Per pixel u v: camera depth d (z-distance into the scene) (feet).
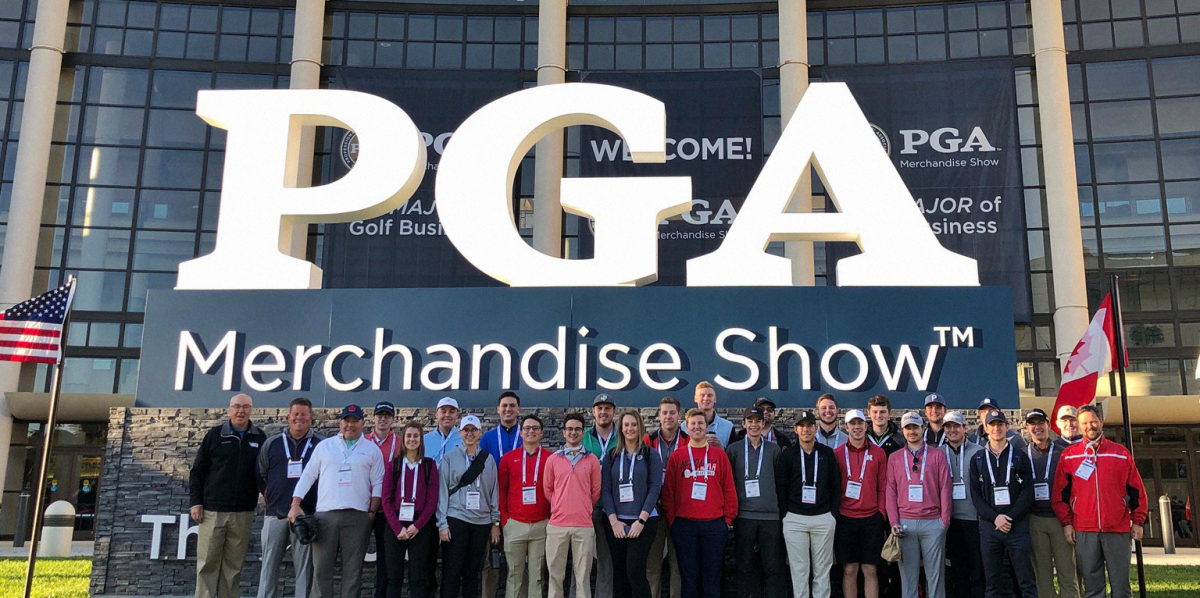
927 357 32.07
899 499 26.53
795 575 26.00
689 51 82.58
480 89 79.20
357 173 34.24
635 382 32.32
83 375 74.84
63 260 76.07
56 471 73.15
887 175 33.88
